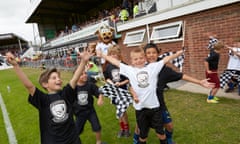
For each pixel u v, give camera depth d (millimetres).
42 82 2209
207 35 6180
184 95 5535
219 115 3971
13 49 51812
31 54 37000
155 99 2574
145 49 2811
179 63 3496
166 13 7332
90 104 3248
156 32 8062
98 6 24016
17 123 5027
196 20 6422
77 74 2248
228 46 5473
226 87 5680
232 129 3396
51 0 21281
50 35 30969
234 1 5270
